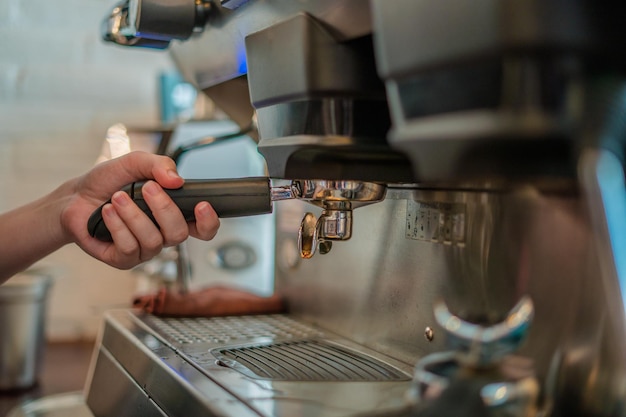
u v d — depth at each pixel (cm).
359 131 59
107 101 193
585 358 58
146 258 79
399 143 48
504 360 51
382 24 48
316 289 100
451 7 43
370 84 58
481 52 41
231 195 74
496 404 47
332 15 56
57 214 89
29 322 146
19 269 93
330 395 63
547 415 59
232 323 100
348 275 92
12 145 187
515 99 41
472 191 70
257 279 167
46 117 189
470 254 70
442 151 45
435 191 75
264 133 65
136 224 75
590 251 57
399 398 62
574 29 40
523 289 64
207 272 164
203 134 169
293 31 58
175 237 76
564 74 41
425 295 77
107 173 84
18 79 187
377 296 85
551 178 46
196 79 98
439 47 44
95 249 84
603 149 44
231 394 63
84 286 189
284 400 61
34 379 149
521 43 40
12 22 185
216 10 75
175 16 78
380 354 83
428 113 46
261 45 64
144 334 91
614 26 42
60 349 177
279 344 87
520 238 64
